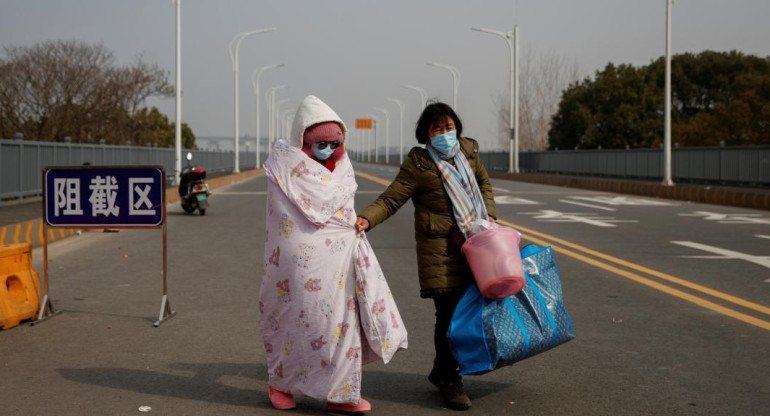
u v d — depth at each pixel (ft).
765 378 17.43
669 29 98.22
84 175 24.07
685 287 28.99
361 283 14.55
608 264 34.81
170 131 224.12
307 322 14.60
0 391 16.58
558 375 17.83
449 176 15.19
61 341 21.15
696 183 108.68
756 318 23.65
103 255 39.09
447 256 15.31
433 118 15.24
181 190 64.80
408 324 23.08
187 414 15.17
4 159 65.10
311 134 14.66
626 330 22.20
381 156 454.40
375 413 15.26
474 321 14.83
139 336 21.71
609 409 15.40
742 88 155.84
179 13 95.35
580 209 68.69
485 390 16.78
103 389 16.79
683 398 16.06
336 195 14.60
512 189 107.86
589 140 201.67
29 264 24.21
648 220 57.36
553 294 15.58
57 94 144.56
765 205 69.46
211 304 26.35
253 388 16.92
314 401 16.06
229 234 49.11
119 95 156.35
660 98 200.85
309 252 14.48
